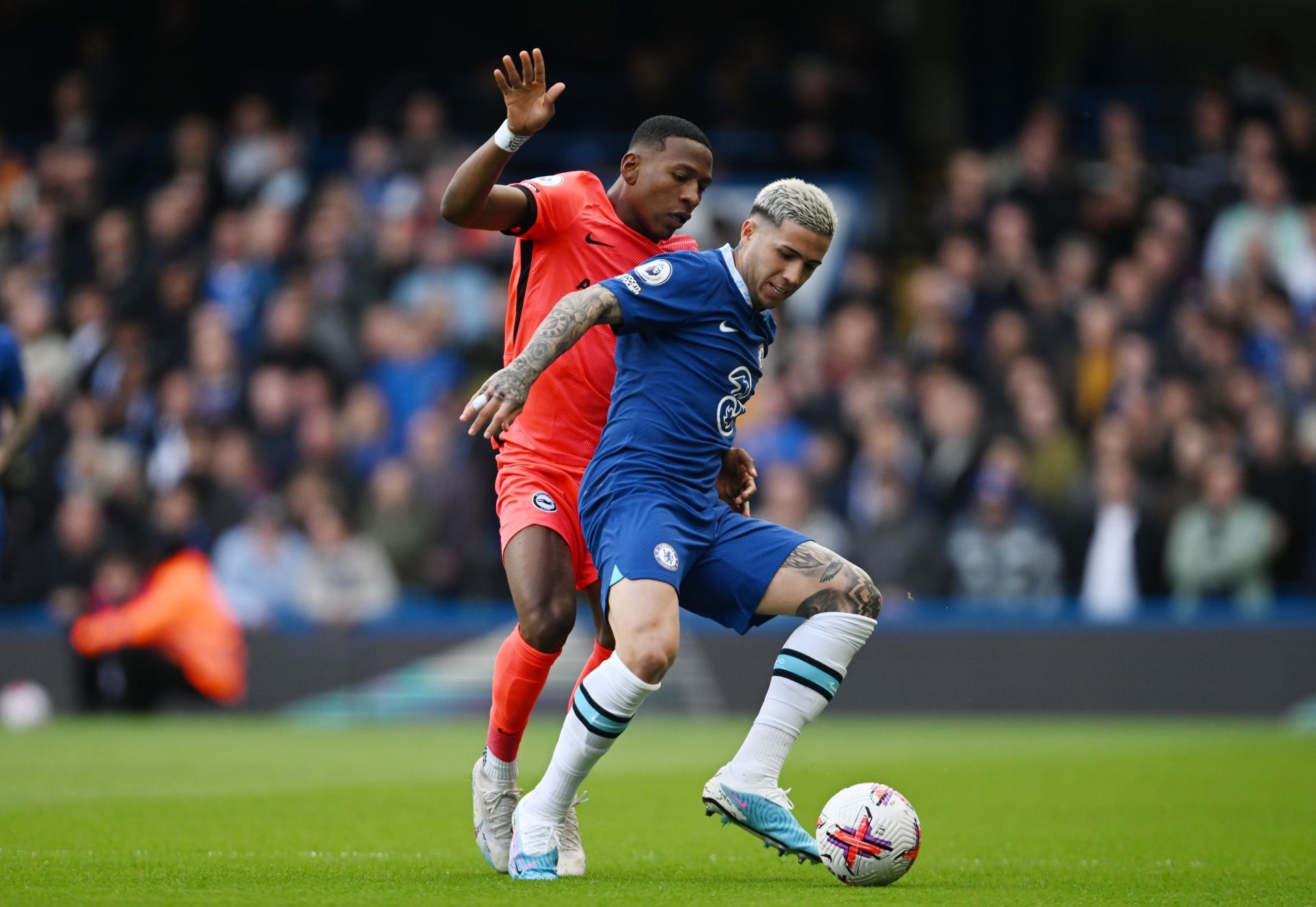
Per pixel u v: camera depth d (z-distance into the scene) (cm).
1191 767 3112
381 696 4631
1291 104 5972
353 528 4853
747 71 6388
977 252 5441
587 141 6581
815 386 5116
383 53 6812
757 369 1670
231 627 4666
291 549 4769
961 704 4578
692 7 7062
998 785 2794
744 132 6178
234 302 5653
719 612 1650
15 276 6016
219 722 4512
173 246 5819
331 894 1432
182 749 3500
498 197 1762
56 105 6962
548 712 4481
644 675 1536
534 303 1842
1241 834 2133
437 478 4847
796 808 2555
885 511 4647
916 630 4616
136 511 5047
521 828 1597
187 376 5309
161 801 2427
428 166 5869
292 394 5200
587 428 1789
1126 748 3569
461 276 5509
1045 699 4553
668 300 1595
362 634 4659
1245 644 4484
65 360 5616
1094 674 4541
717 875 1672
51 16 7038
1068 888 1578
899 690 4619
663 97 6256
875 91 6328
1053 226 5578
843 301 5519
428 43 6800
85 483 5075
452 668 4616
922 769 3094
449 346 5409
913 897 1481
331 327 5341
